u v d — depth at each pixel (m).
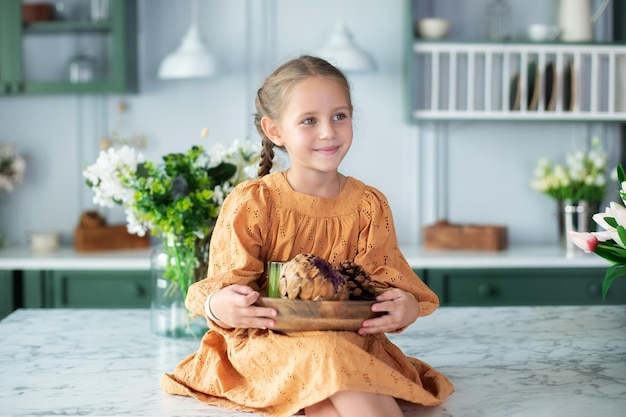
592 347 2.00
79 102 4.09
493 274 3.58
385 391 1.44
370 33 4.06
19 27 3.74
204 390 1.66
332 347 1.45
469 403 1.59
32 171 4.11
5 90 3.76
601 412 1.54
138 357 1.96
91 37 3.74
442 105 4.01
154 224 2.10
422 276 3.58
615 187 4.11
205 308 1.59
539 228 4.13
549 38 3.83
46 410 1.56
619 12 3.99
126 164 2.08
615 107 3.90
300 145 1.61
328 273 1.50
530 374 1.78
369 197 1.72
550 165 3.97
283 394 1.50
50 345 2.07
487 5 4.04
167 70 3.74
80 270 3.60
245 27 4.03
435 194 4.09
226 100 4.06
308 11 4.04
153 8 4.04
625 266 1.68
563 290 3.61
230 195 1.73
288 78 1.62
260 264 1.65
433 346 2.03
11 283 3.60
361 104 4.07
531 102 3.79
